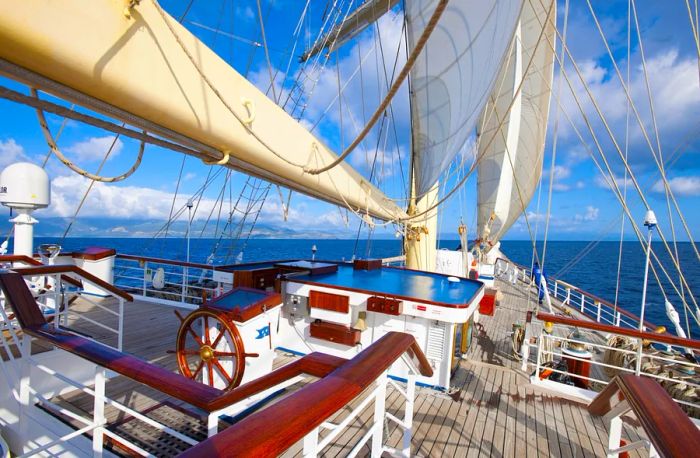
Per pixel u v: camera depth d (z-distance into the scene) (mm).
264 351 3633
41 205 6145
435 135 4172
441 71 3701
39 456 2959
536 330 6797
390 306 3992
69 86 1093
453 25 3373
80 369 3654
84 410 3229
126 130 1402
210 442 691
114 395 3477
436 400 3834
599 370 4996
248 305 3527
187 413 3193
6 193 5828
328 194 3277
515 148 10453
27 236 6070
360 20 6785
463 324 5008
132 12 1135
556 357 5336
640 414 1068
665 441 900
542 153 9250
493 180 12055
